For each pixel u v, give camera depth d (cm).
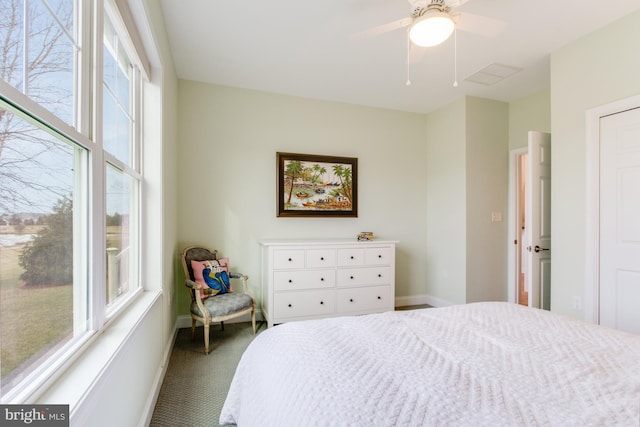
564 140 259
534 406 82
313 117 369
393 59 280
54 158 87
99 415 94
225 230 335
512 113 376
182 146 320
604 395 87
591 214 240
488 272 368
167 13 215
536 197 288
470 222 360
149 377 171
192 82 324
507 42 253
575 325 144
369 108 394
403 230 409
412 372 100
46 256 85
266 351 128
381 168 400
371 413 78
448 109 385
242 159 341
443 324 149
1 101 65
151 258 204
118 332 121
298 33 241
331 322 151
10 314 70
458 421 75
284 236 356
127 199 170
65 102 96
